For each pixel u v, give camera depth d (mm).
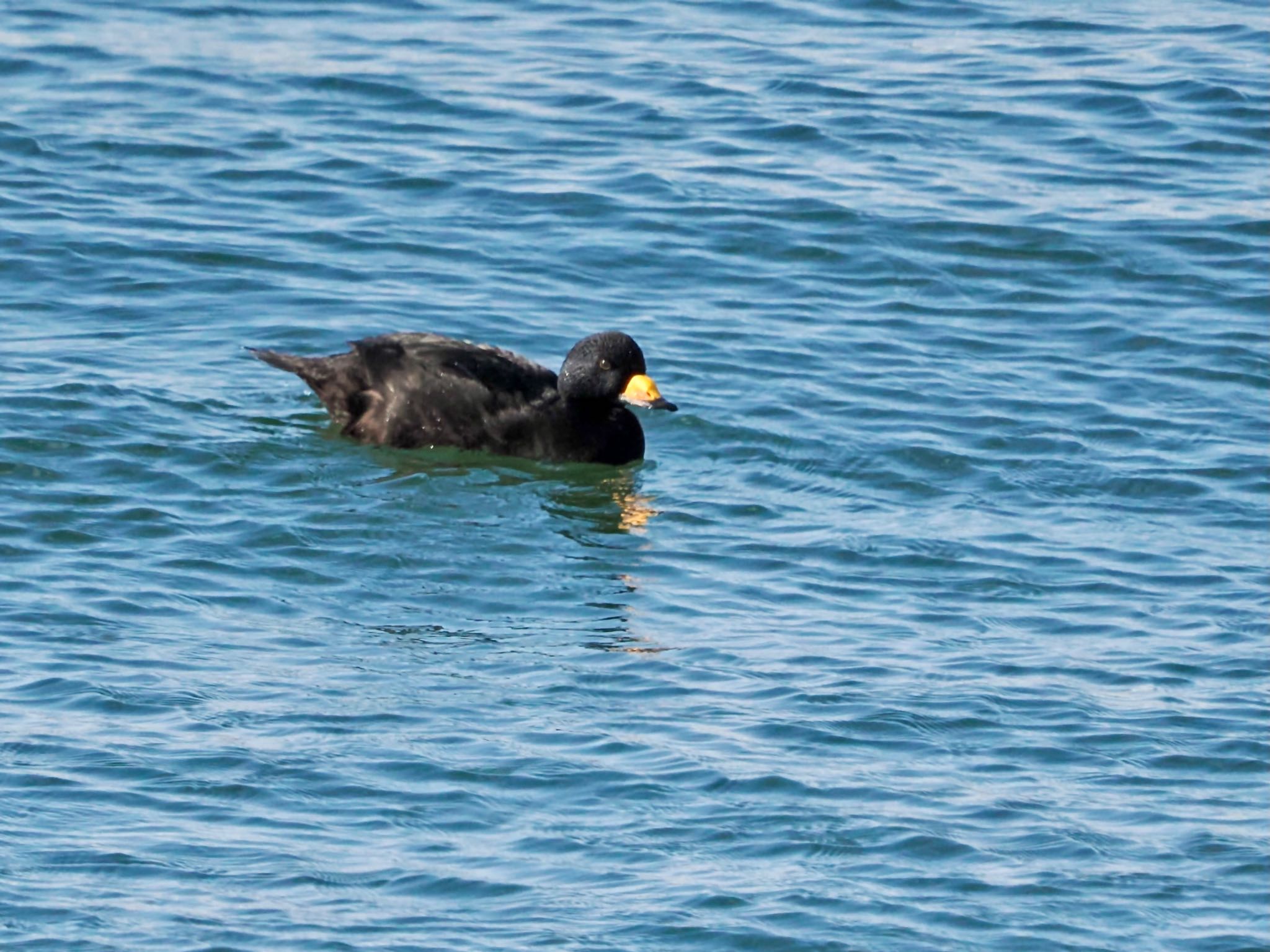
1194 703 14195
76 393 18672
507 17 28750
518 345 20438
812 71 26969
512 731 13586
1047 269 22453
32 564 15766
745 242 22688
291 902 11477
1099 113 26047
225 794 12609
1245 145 25312
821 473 18297
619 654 14828
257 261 21750
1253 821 12688
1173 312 21625
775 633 15266
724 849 12219
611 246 22516
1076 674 14625
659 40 28031
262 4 28641
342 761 13062
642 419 19109
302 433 18672
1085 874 12023
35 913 11242
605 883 11812
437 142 24656
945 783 13062
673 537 17062
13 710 13508
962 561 16578
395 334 19141
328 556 16375
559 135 24969
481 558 16562
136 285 21156
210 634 14883
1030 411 19422
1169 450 18688
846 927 11414
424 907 11500
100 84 25672
